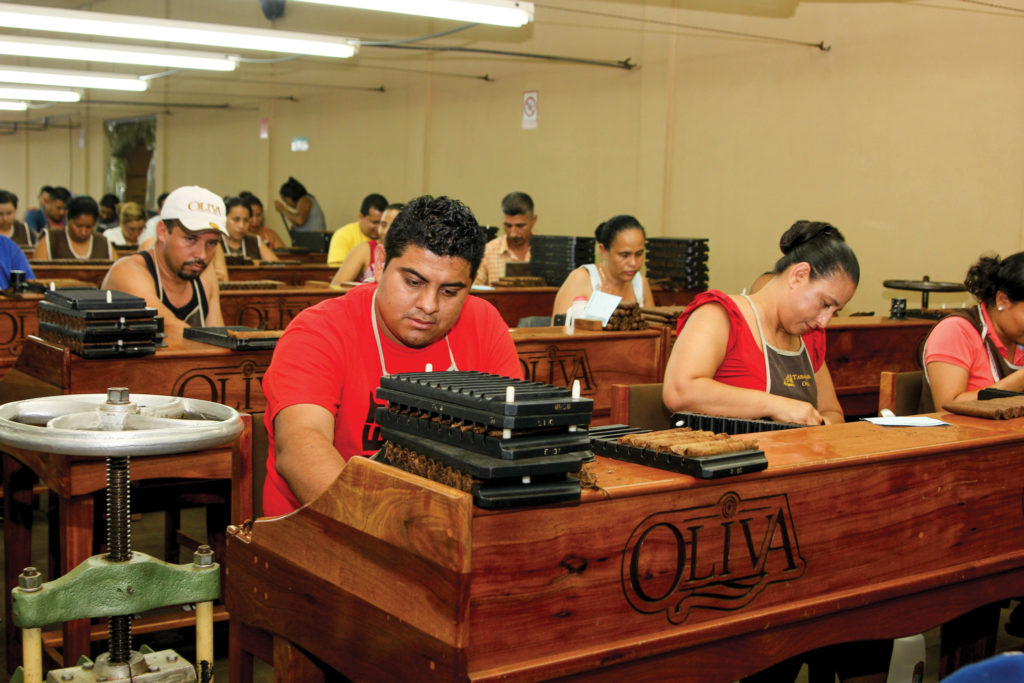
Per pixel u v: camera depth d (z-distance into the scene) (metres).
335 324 2.08
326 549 1.63
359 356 2.09
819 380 3.18
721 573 1.70
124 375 3.28
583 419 1.46
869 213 7.86
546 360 4.38
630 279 5.13
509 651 1.46
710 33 9.09
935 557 2.05
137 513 3.33
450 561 1.37
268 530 1.77
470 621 1.41
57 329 3.29
